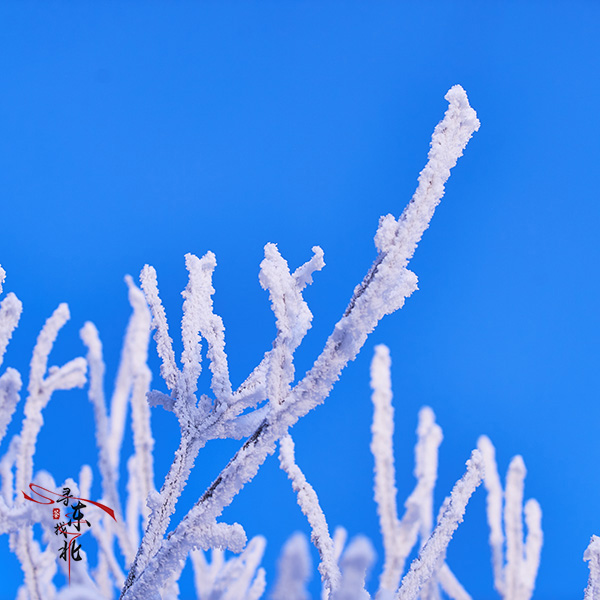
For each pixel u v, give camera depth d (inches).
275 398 32.9
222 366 34.5
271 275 33.1
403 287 32.3
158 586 33.1
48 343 36.8
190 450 34.3
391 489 40.3
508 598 42.4
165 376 34.4
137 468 41.4
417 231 32.1
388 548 39.7
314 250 33.4
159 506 34.1
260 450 33.0
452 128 32.2
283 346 33.0
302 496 34.0
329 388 32.5
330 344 32.3
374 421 42.0
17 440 36.9
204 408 34.4
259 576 38.5
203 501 33.4
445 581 42.1
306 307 33.6
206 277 35.2
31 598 36.4
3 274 34.6
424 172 32.1
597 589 34.5
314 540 33.7
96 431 43.1
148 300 34.7
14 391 34.8
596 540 34.8
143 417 42.3
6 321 34.5
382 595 32.5
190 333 34.6
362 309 32.1
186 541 33.1
